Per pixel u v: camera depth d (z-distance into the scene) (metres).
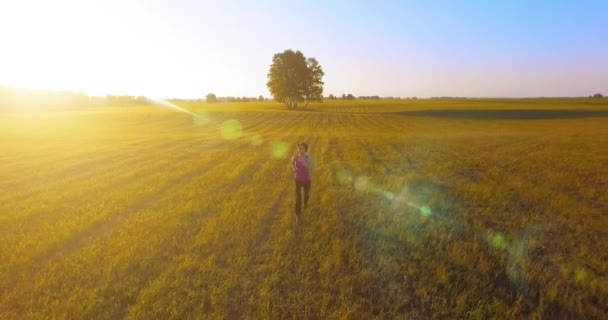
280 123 51.44
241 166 14.98
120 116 64.06
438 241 6.46
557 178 11.52
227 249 6.20
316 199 9.50
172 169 14.61
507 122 48.53
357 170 13.75
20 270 5.43
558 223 7.30
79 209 8.79
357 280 5.01
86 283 5.01
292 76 90.62
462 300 4.43
